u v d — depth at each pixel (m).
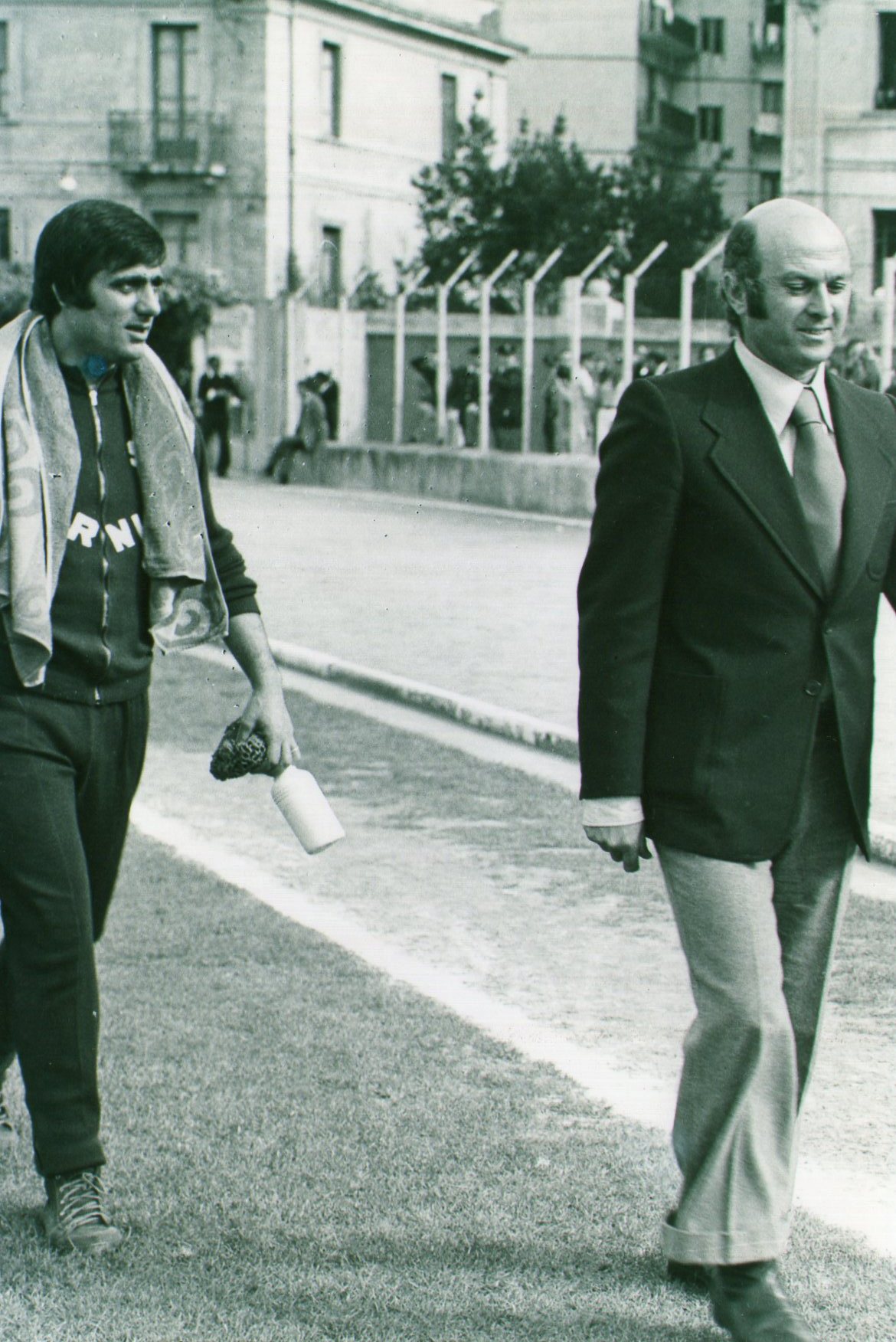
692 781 4.66
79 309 5.14
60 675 5.21
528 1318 4.72
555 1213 5.37
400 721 13.94
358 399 47.28
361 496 37.88
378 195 65.12
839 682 4.71
